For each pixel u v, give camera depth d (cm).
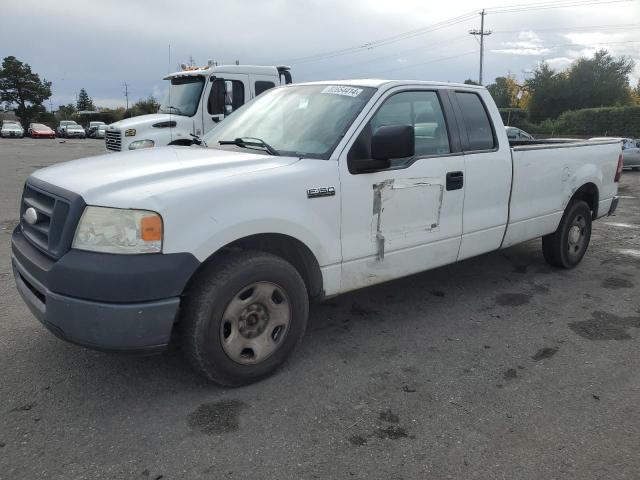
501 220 479
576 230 589
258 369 330
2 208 922
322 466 259
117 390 323
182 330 305
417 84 419
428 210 411
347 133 364
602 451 274
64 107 9562
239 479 249
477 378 348
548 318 454
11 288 498
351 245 367
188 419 295
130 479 248
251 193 312
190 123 1050
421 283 541
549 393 331
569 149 549
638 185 1598
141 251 277
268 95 456
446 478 253
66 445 271
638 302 496
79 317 276
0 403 307
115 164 344
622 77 5175
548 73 5369
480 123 465
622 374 356
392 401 319
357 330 422
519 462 265
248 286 314
